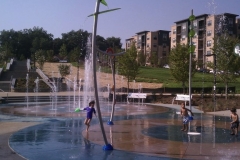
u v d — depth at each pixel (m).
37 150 9.12
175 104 27.81
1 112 19.84
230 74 27.69
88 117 12.42
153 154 8.68
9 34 117.00
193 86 37.72
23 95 32.62
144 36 105.19
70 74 58.19
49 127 13.62
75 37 115.62
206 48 73.44
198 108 24.02
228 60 27.17
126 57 35.69
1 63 75.12
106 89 41.00
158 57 91.06
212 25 72.00
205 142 10.47
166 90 37.00
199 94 31.45
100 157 8.30
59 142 10.30
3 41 116.38
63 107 23.89
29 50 116.31
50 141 10.47
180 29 84.31
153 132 12.51
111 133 12.14
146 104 27.91
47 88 39.88
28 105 25.70
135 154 8.66
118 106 25.55
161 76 53.41
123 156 8.42
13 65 63.16
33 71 54.38
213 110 21.86
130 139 10.94
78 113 19.45
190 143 10.27
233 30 72.56
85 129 13.07
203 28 74.75
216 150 9.22
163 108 23.81
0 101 27.84
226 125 14.70
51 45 115.19
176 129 13.32
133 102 30.39
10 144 9.98
